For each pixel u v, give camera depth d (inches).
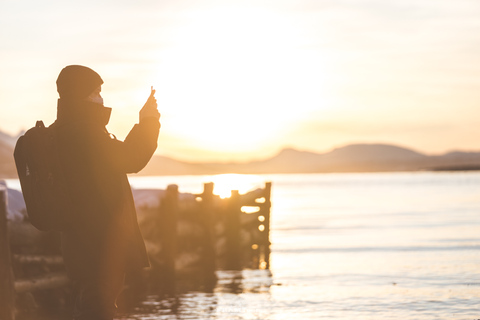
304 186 5231.3
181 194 696.4
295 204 2156.7
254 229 841.5
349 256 733.3
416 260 679.1
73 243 174.6
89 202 171.6
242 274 612.7
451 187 3890.3
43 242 467.8
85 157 170.1
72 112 176.6
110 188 172.2
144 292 510.9
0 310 365.1
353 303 439.8
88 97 179.8
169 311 425.4
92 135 171.2
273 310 423.2
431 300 443.8
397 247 812.6
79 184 171.2
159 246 607.2
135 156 168.4
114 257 173.8
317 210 1771.7
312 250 811.4
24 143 176.7
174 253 609.0
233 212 790.5
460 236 946.1
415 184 4913.9
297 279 569.0
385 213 1566.2
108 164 169.8
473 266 622.8
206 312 420.2
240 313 414.9
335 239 944.3
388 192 3275.1
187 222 675.4
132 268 177.6
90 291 173.0
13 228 443.2
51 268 461.1
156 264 600.4
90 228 172.1
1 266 366.9
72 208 172.1
